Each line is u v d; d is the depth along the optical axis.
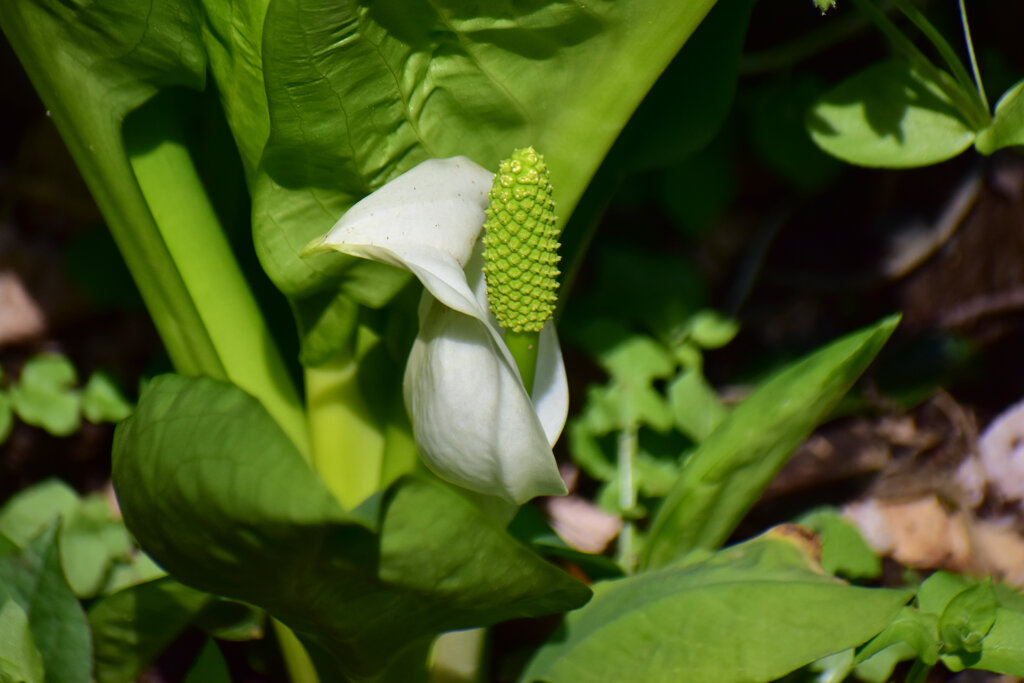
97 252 0.99
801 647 0.82
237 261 0.92
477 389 0.80
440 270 0.80
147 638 0.88
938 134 0.91
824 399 0.87
